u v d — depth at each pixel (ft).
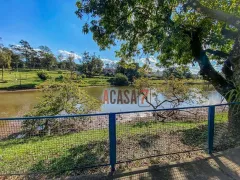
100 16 12.70
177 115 16.63
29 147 11.40
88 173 7.58
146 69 24.77
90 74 148.46
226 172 7.31
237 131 10.94
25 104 44.83
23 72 151.12
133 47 16.62
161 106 27.37
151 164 8.16
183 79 26.04
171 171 7.48
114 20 12.74
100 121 15.06
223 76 14.42
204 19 13.88
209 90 24.63
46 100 21.24
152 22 14.08
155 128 13.05
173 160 8.50
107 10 12.00
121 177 7.13
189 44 14.14
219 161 8.21
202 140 10.53
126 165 8.14
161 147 9.93
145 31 14.42
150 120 15.78
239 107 11.26
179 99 25.02
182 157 8.81
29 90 79.51
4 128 15.03
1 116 32.63
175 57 16.67
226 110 12.25
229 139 10.32
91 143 11.04
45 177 7.39
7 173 7.82
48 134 14.74
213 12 12.80
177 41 12.18
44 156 9.70
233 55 13.01
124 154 9.12
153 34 13.28
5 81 100.68
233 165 7.84
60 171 7.73
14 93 70.23
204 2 14.30
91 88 78.02
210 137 9.06
